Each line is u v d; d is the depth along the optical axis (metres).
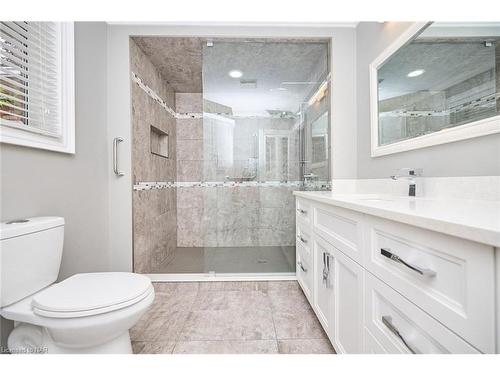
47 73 1.49
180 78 3.14
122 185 2.21
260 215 2.69
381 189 1.86
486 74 1.05
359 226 0.96
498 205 0.92
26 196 1.31
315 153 2.54
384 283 0.80
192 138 3.60
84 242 1.83
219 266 2.42
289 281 2.22
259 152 2.68
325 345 1.38
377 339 0.84
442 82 1.29
